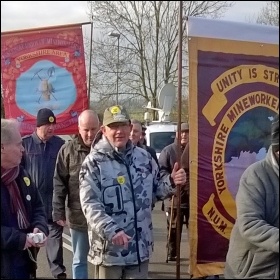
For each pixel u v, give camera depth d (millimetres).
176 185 4098
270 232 3143
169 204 6684
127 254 3760
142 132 6578
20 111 5902
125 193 3762
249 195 3270
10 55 5770
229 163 4301
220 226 4316
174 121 13039
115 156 3773
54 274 5719
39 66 5809
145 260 3840
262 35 4234
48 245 5754
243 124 4297
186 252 7293
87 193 3684
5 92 5855
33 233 3471
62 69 5812
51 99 5898
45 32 5738
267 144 4344
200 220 4281
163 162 6215
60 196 5215
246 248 3336
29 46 5754
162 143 12453
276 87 4305
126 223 3752
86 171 3729
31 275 3553
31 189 3604
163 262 6871
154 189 4047
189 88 4164
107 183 3734
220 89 4203
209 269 4293
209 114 4215
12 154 3398
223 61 4180
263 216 3262
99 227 3594
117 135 3760
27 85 5859
